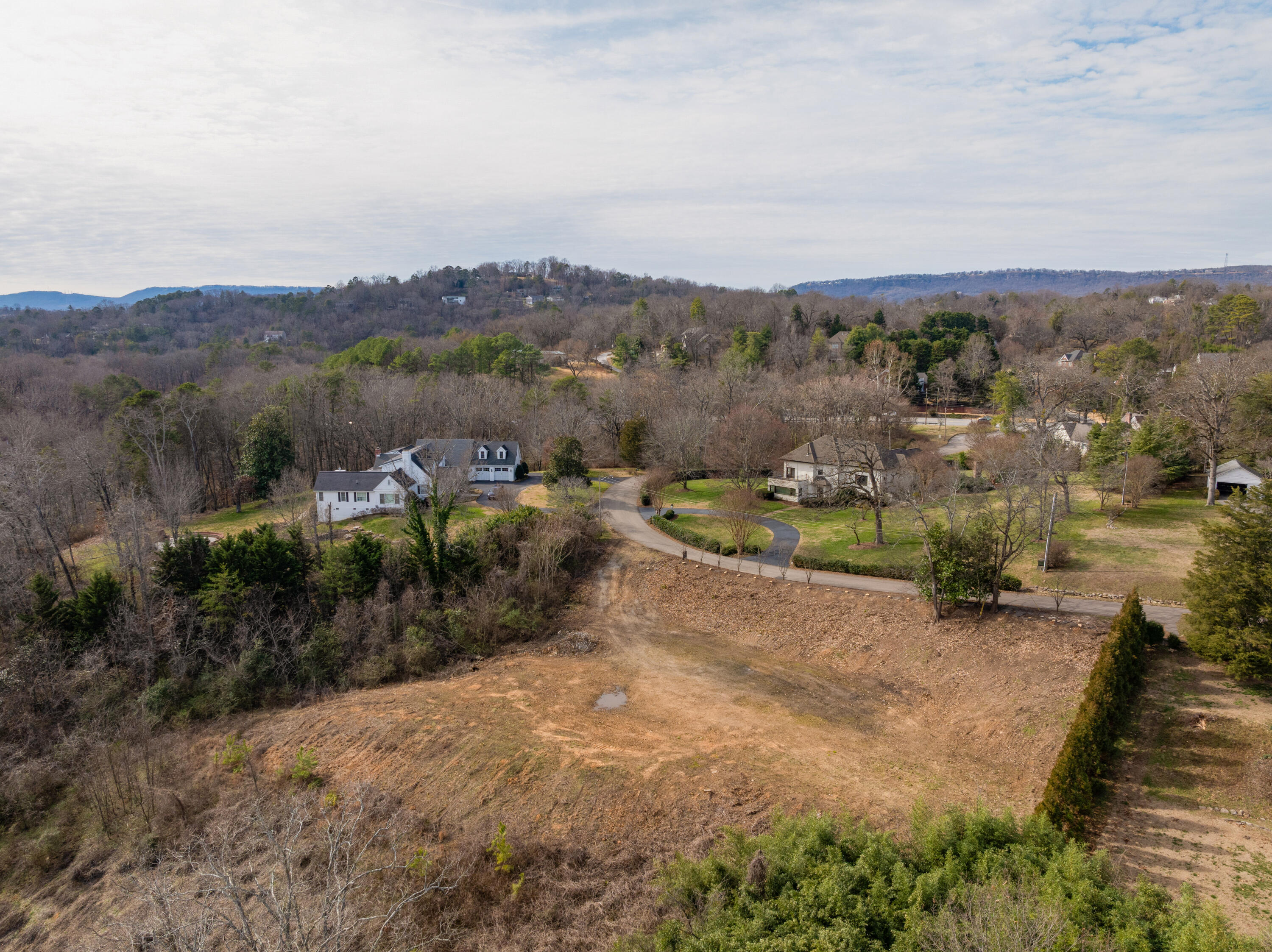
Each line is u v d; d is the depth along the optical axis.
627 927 24.33
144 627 46.25
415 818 31.47
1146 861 22.61
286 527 63.41
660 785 31.36
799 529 62.53
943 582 41.22
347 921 21.16
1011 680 35.56
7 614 48.59
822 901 20.97
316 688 44.44
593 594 54.25
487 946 24.94
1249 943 17.84
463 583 52.00
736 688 40.19
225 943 25.12
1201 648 32.22
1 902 31.19
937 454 71.44
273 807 33.81
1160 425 65.56
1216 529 32.12
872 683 39.47
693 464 82.19
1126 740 28.98
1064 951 16.98
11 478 55.53
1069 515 54.44
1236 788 25.56
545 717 38.22
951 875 20.88
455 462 81.94
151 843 32.88
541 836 29.61
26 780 36.88
